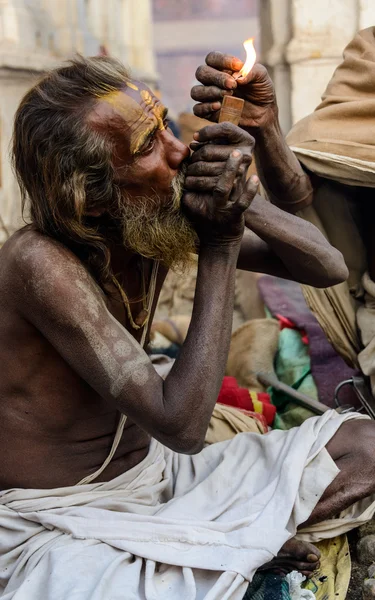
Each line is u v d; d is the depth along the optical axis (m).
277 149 2.78
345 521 2.54
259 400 3.39
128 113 2.08
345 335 3.29
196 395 2.15
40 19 6.35
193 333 2.20
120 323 2.32
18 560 2.22
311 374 3.67
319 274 2.51
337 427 2.54
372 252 3.16
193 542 2.22
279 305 4.36
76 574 2.11
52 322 2.12
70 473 2.35
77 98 2.08
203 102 2.34
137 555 2.18
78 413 2.31
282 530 2.28
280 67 5.69
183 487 2.51
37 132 2.09
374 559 2.63
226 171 2.04
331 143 2.95
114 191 2.12
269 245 2.49
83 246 2.19
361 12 5.45
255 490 2.44
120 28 9.11
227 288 2.21
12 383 2.26
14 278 2.14
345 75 3.08
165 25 17.95
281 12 5.62
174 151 2.13
